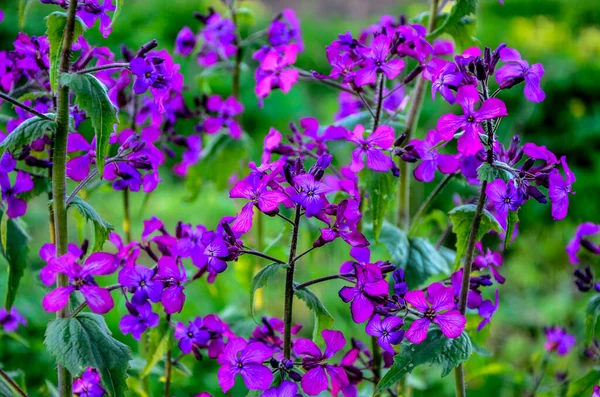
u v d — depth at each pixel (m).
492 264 0.87
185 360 1.06
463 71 0.81
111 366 0.81
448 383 1.12
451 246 1.61
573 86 2.10
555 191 0.81
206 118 1.02
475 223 0.83
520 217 1.85
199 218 1.70
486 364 1.06
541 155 0.82
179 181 2.00
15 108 0.88
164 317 0.88
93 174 0.83
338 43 0.86
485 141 0.81
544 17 2.89
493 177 0.81
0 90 0.89
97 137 0.80
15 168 0.86
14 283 0.89
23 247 0.89
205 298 1.20
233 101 1.02
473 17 0.93
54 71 0.82
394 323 0.82
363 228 0.92
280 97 2.27
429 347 0.82
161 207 1.77
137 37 2.32
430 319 0.82
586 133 2.04
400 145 0.86
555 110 2.11
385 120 0.92
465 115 0.80
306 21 2.96
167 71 0.83
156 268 0.82
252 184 0.81
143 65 0.81
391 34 0.89
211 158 1.03
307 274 1.38
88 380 0.86
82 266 0.81
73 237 1.53
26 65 0.87
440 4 0.95
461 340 0.82
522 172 0.81
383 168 0.85
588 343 0.87
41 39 0.87
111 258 0.82
